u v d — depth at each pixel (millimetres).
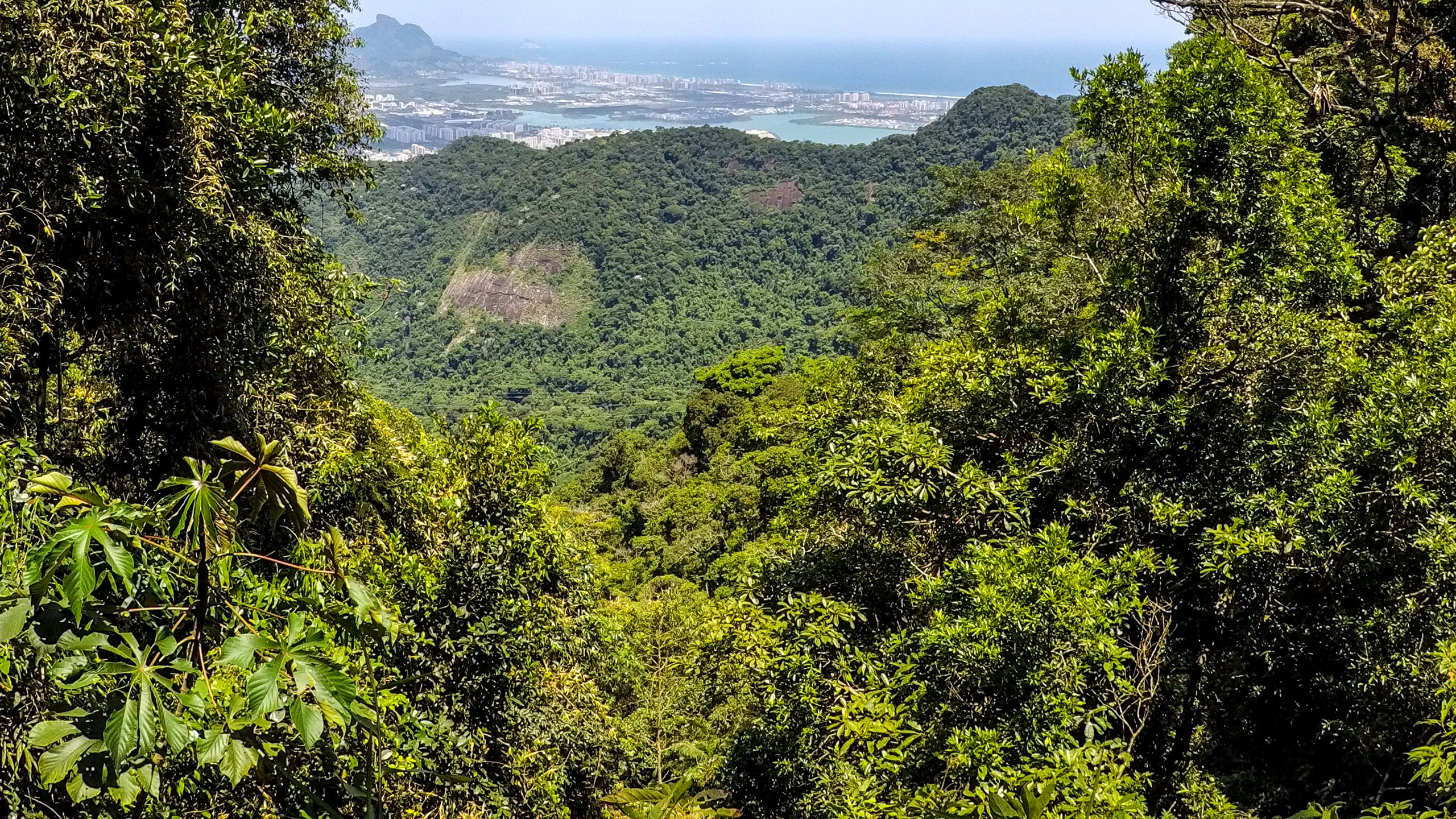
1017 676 4578
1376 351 6434
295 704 1349
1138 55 6379
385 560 6117
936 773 4832
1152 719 5805
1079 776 3896
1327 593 5293
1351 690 5078
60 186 4430
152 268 5047
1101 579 5125
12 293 4164
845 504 6070
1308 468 5449
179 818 2174
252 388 6094
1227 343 6152
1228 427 5891
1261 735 5875
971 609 4895
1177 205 6055
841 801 4883
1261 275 5918
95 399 6070
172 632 1528
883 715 4789
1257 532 5043
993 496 5668
